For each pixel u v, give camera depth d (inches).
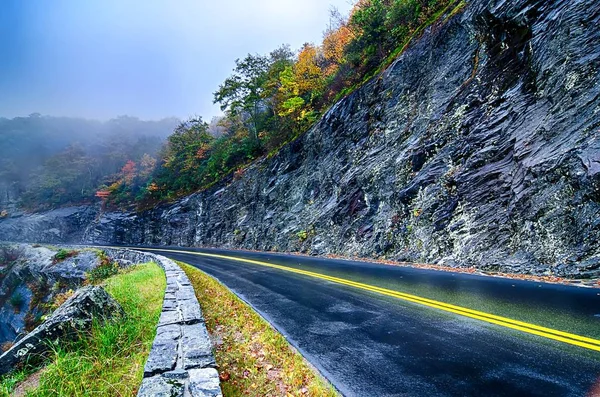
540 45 385.7
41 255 1553.9
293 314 232.7
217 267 575.5
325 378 133.0
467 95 487.5
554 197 310.5
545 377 119.3
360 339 173.9
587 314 181.6
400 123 618.5
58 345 152.6
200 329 160.6
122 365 140.4
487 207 391.2
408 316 207.2
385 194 578.9
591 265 265.0
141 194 2149.4
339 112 807.7
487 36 487.8
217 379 105.2
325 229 714.8
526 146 361.4
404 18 736.3
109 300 198.5
